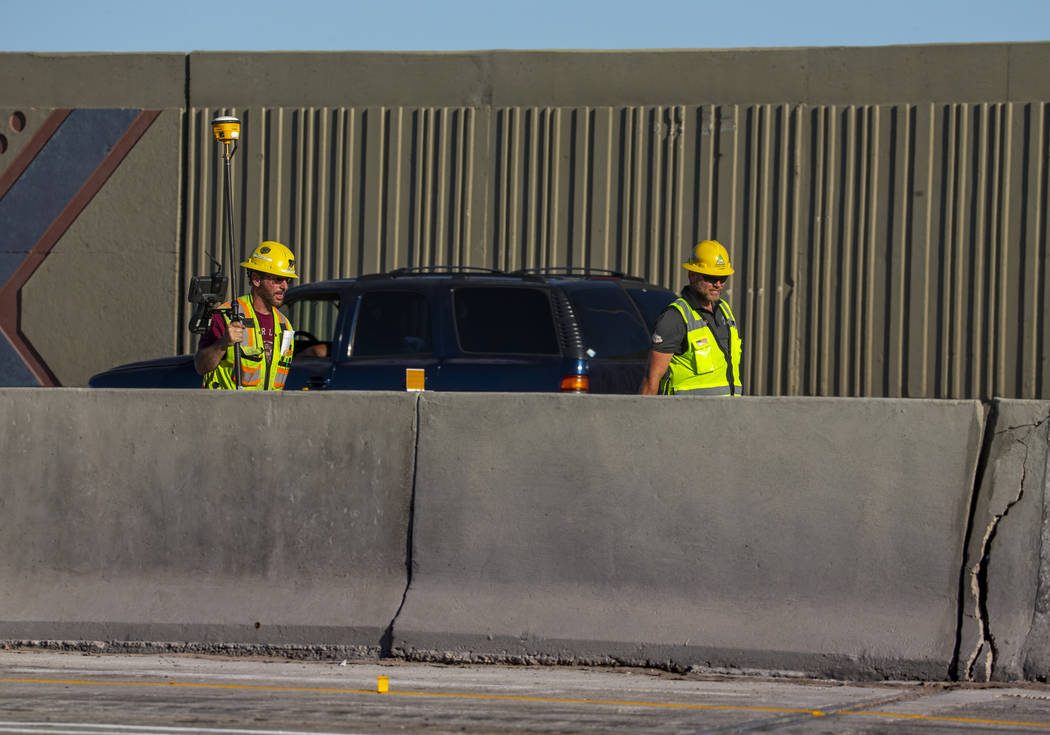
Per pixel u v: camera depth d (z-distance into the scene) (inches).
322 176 1770.4
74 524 783.1
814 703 625.9
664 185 1686.8
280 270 911.0
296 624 740.7
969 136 1601.9
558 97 1715.1
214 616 751.7
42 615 768.3
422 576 745.0
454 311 1094.4
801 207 1649.9
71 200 1854.1
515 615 724.0
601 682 673.0
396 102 1753.2
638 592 721.0
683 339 855.1
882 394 1620.3
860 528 701.9
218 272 905.5
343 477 760.3
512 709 610.5
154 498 777.6
